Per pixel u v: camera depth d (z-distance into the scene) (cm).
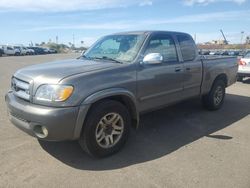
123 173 389
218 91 708
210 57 683
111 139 438
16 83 438
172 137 525
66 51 8131
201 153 455
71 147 466
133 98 464
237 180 373
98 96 406
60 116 379
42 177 375
